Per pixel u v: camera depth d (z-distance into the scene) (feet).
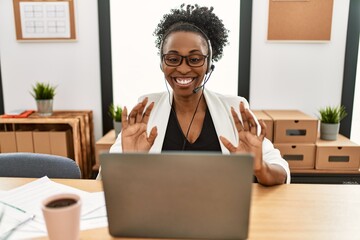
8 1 8.33
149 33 8.56
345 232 2.60
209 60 4.04
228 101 4.42
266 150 4.05
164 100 4.47
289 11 8.13
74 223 2.18
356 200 3.15
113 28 8.57
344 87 8.58
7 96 8.86
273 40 8.31
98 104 8.88
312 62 8.48
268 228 2.64
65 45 8.55
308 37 8.25
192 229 2.27
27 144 7.81
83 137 8.09
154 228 2.31
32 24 8.36
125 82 8.87
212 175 2.12
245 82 8.61
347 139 8.00
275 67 8.54
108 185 2.22
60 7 8.27
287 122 7.50
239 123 3.33
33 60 8.64
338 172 7.54
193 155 2.09
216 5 8.35
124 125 3.53
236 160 2.07
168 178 2.15
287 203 3.07
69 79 8.75
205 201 2.19
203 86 4.23
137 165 2.14
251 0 8.18
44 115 7.97
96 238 2.49
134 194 2.22
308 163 7.59
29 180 3.67
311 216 2.84
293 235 2.54
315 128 7.52
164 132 4.23
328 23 8.15
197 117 4.33
